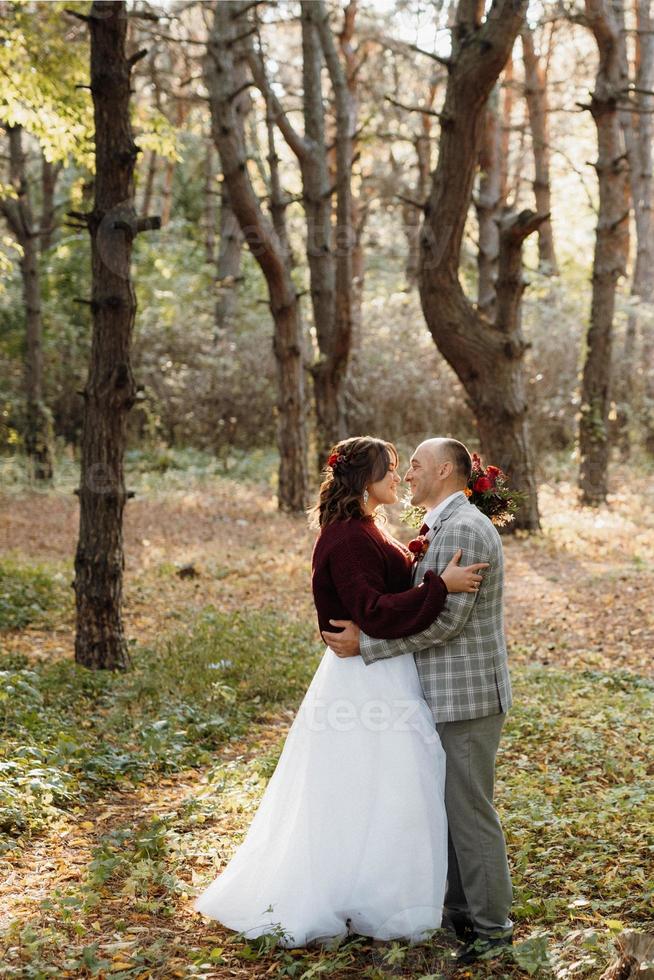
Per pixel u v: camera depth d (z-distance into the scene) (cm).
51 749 552
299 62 2370
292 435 1633
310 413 1917
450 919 366
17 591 997
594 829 448
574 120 2828
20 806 464
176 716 648
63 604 993
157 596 1052
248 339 2328
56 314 2292
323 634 367
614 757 554
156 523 1517
